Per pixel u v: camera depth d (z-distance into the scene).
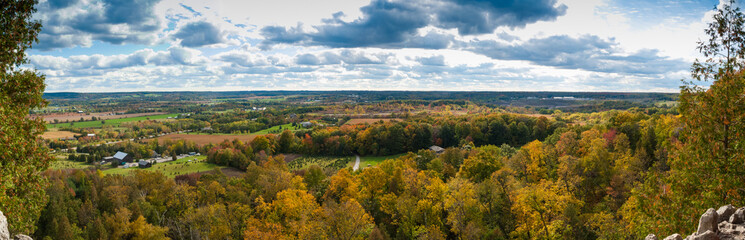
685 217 21.33
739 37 21.23
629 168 61.53
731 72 21.50
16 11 22.55
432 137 170.00
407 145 161.88
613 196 53.28
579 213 46.84
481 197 57.25
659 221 22.95
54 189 75.38
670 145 24.53
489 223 54.81
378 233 48.00
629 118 108.75
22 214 21.81
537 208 43.94
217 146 169.50
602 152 60.69
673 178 23.06
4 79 22.20
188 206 79.19
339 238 48.03
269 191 80.00
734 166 20.00
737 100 20.66
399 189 71.56
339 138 165.25
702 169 21.56
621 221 38.91
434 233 49.75
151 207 80.56
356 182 80.50
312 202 61.31
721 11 21.70
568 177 56.09
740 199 19.39
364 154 161.50
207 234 63.38
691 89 22.75
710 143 21.36
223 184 98.44
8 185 19.72
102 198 82.75
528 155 76.81
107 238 66.50
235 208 67.06
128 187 88.12
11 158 20.91
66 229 60.78
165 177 107.75
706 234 11.05
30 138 23.06
